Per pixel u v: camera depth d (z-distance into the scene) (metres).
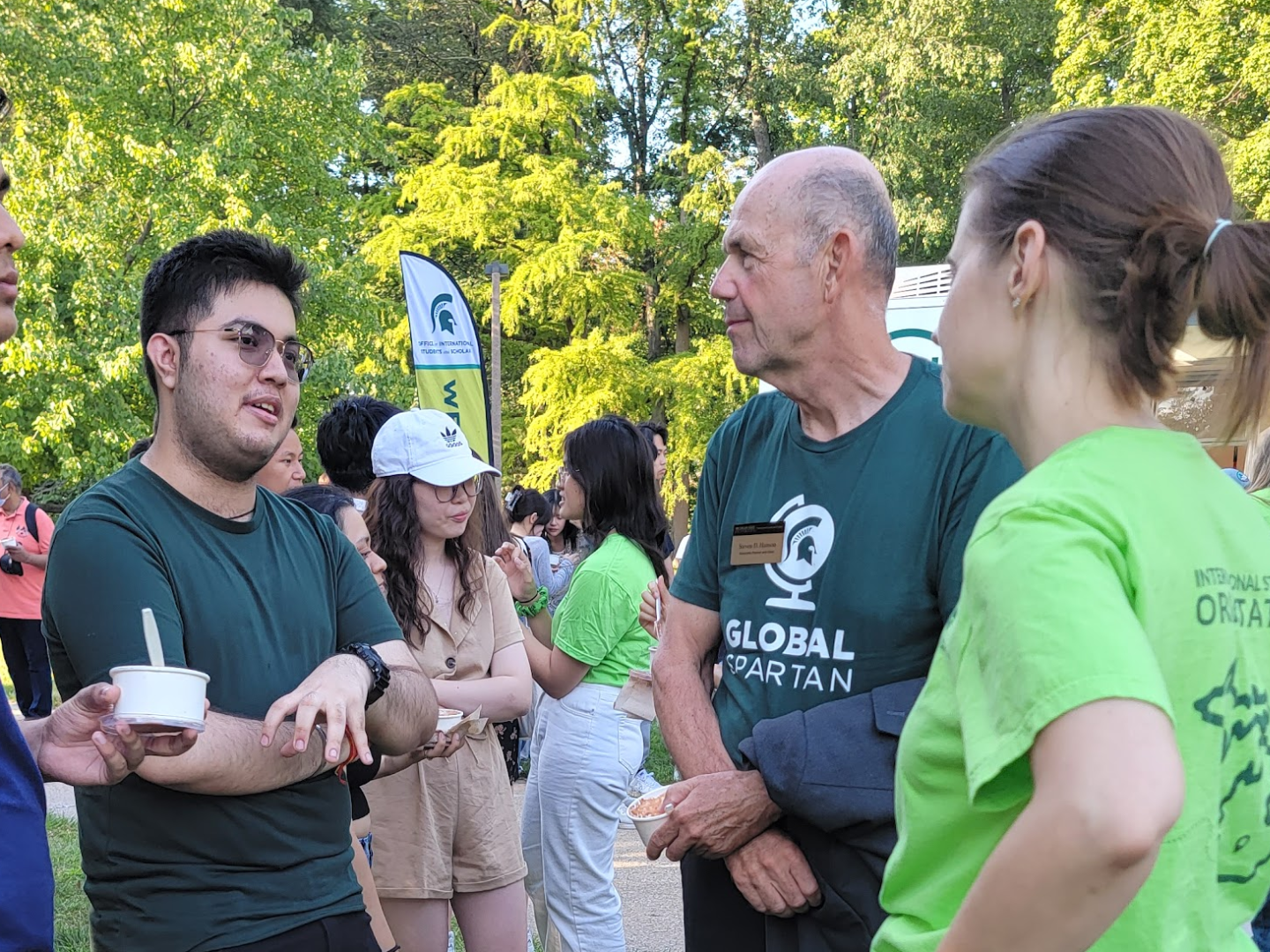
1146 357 1.06
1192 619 1.01
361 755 1.89
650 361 26.25
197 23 17.94
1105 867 0.84
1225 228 1.04
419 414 3.18
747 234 2.13
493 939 3.10
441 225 22.91
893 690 1.98
